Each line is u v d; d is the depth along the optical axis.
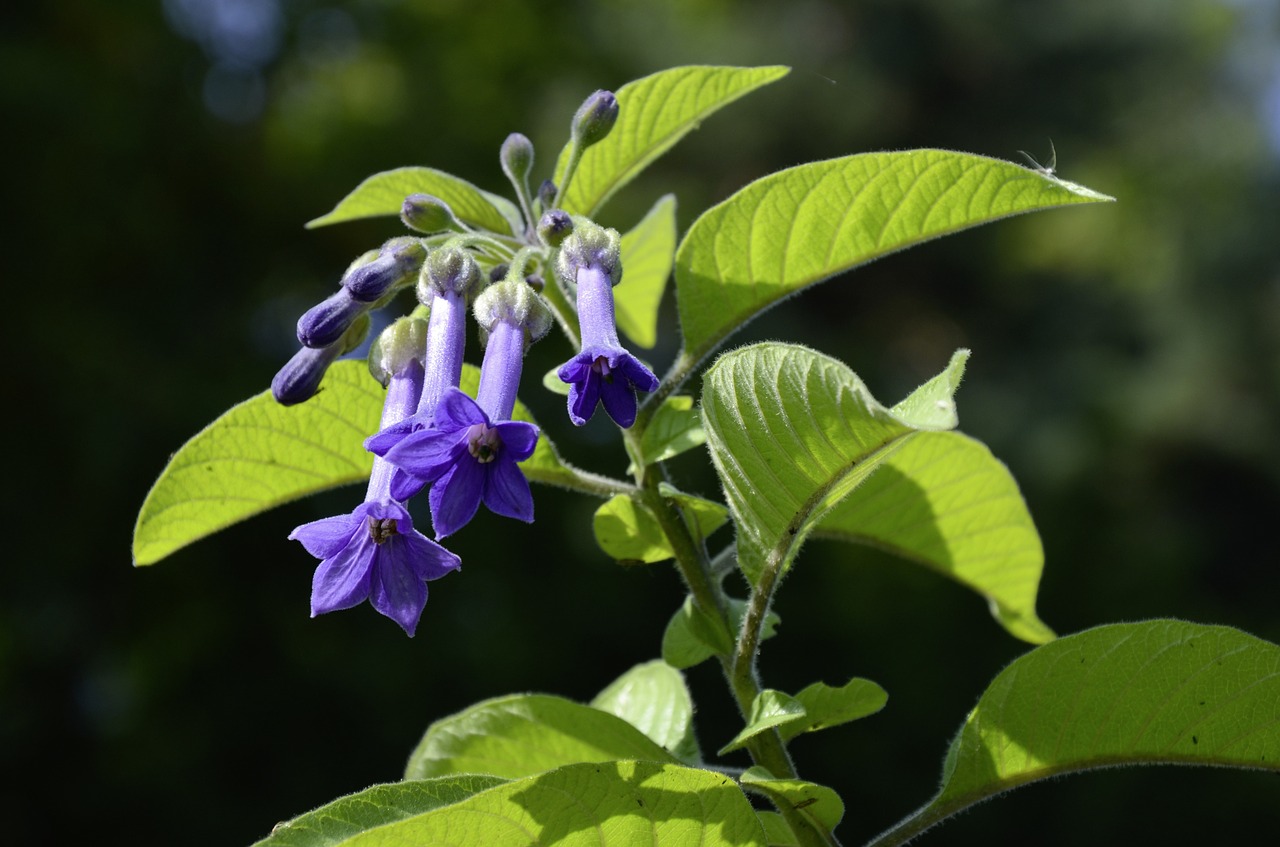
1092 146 29.42
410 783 1.88
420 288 2.17
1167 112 29.94
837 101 26.38
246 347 13.85
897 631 14.02
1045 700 2.22
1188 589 18.56
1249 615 19.31
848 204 2.37
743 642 2.23
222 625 12.23
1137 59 29.66
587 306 2.09
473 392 2.45
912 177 2.31
